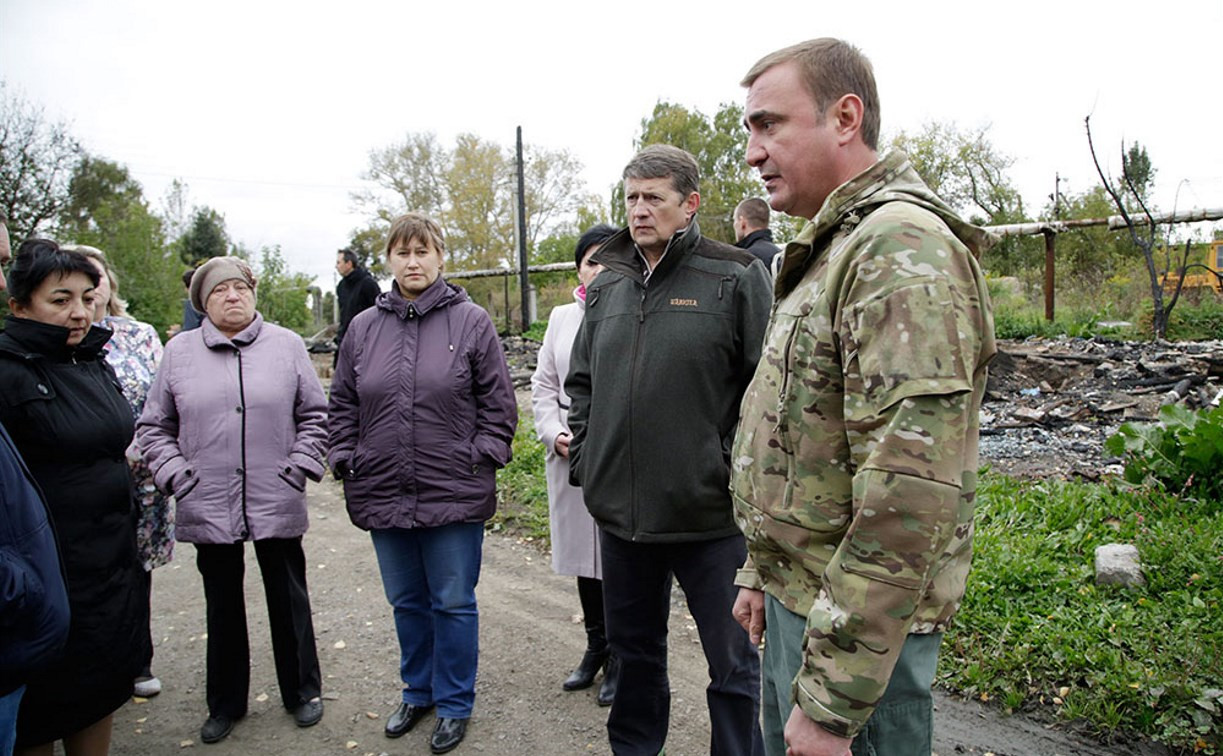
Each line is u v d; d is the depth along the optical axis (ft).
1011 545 12.79
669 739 9.43
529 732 9.77
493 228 133.69
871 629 3.87
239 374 9.72
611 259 7.85
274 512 9.64
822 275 4.48
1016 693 9.64
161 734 10.01
